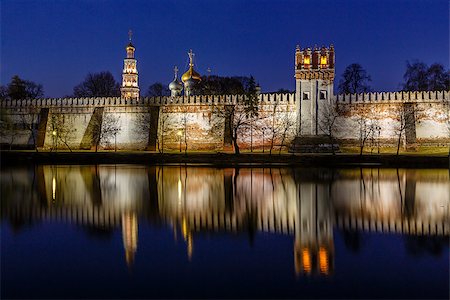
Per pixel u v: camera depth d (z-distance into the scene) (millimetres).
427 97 83375
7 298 17156
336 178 52781
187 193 42344
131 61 135375
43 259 21578
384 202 37125
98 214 32344
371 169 62594
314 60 86938
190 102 93625
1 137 101062
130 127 96125
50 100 100312
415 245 24000
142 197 40125
